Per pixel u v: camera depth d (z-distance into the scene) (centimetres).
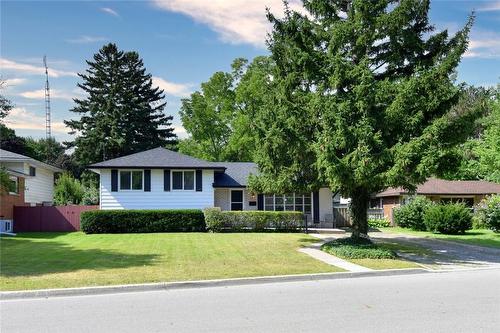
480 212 3012
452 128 1670
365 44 1819
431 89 1691
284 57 1902
